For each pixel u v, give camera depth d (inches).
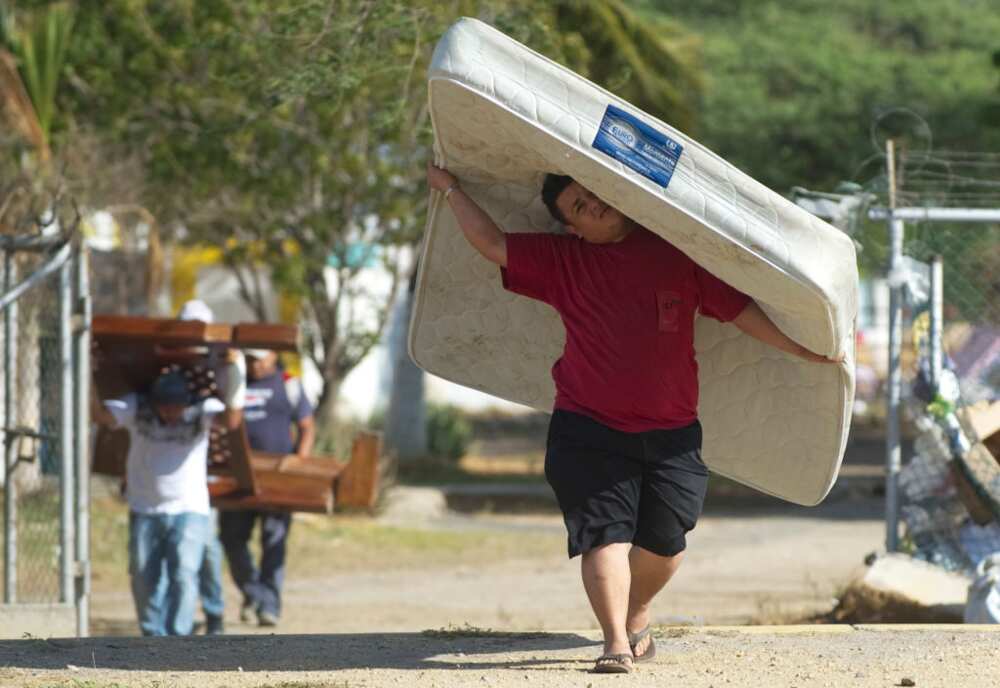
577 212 563.8
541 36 1155.9
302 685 560.1
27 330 1120.2
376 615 1282.0
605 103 528.4
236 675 586.9
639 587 601.3
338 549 1731.1
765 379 631.2
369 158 1833.2
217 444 1095.0
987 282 1102.4
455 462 2829.7
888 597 1006.4
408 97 1222.9
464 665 610.5
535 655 633.6
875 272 1135.6
